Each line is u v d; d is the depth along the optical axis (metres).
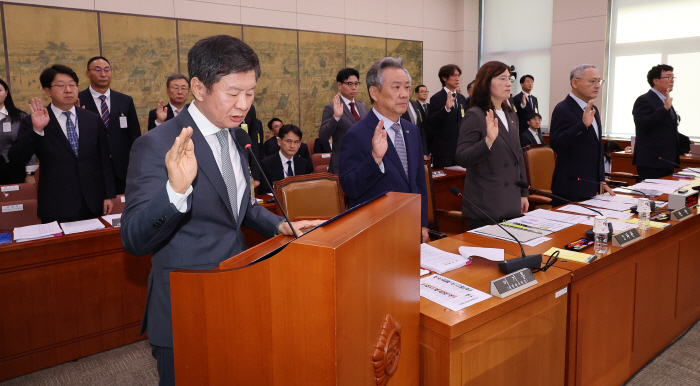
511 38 8.94
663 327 2.44
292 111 7.13
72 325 2.54
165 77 5.91
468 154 2.43
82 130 3.08
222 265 0.93
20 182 3.49
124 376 2.42
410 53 8.54
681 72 7.18
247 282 0.82
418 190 2.21
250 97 1.19
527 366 1.53
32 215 2.85
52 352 2.49
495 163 2.53
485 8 9.21
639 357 2.25
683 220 2.42
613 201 2.86
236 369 0.86
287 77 7.01
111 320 2.66
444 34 9.05
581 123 2.88
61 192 3.03
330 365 0.74
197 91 1.19
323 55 7.37
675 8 7.11
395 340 0.95
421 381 1.36
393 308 0.96
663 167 4.22
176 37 5.93
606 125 8.02
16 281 2.35
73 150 3.06
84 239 2.51
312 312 0.75
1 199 2.89
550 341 1.61
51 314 2.47
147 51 5.74
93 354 2.62
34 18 4.97
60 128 3.02
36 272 2.40
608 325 1.94
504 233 2.19
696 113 7.12
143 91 5.77
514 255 1.87
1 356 2.35
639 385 2.18
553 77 8.35
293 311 0.77
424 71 8.83
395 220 0.95
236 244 1.31
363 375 0.84
